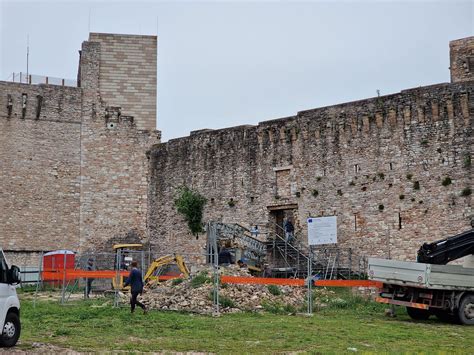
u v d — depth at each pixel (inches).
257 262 2272.4
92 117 2677.2
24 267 2506.2
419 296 1451.8
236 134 2497.5
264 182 2410.2
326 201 2249.0
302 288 1775.3
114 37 2871.6
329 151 2261.3
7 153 2578.7
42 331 1218.0
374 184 2146.9
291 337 1188.5
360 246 2155.5
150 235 2687.0
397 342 1178.6
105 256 2564.0
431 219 2018.9
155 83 2874.0
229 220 2480.3
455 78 2145.7
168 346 1086.4
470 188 1958.7
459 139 1993.1
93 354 1005.2
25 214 2573.8
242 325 1309.1
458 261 1686.8
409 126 2091.5
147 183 2711.6
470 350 1104.8
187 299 1566.2
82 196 2640.3
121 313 1424.7
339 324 1360.7
